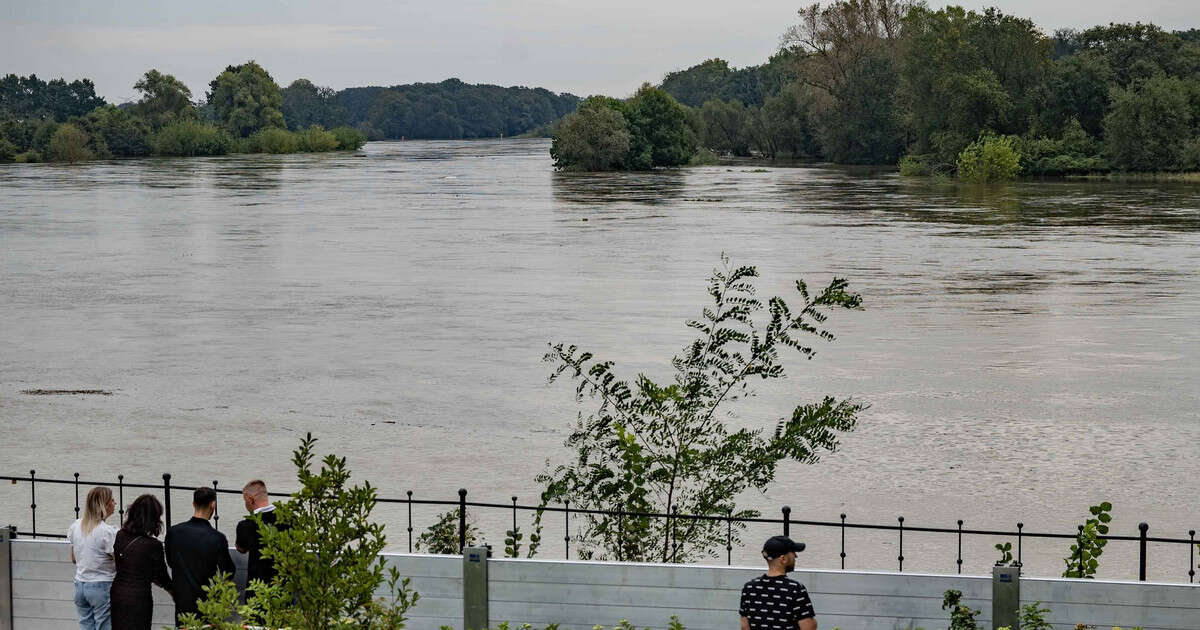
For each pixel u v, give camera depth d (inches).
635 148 5994.1
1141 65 5059.1
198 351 1253.1
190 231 2704.2
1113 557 600.1
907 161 5290.4
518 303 1585.9
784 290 1678.2
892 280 1782.7
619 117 5885.8
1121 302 1545.3
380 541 324.8
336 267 2010.3
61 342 1311.5
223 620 332.8
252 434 888.3
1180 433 871.1
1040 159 4783.5
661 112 6171.3
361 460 811.4
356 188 4517.7
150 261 2114.9
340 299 1638.8
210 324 1433.3
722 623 381.1
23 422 928.3
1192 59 5216.5
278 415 955.3
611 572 384.5
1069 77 5054.1
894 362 1158.3
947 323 1391.5
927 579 374.3
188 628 325.1
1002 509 686.5
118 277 1894.7
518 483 748.0
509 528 645.9
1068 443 843.4
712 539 514.9
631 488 511.5
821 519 665.6
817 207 3366.1
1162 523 660.1
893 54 6181.1
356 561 319.9
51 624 411.8
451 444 855.7
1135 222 2753.4
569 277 1857.8
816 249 2233.0
